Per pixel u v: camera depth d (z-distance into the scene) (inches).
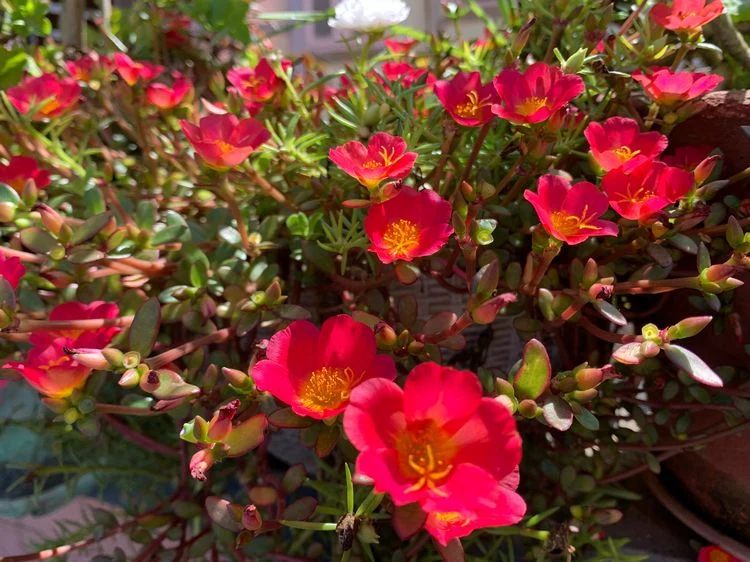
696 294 7.9
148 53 13.5
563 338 9.3
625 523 9.3
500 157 8.1
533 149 6.9
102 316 7.2
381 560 7.6
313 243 8.2
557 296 6.6
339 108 8.9
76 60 10.7
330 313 9.0
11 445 10.7
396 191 6.1
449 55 9.9
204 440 5.5
